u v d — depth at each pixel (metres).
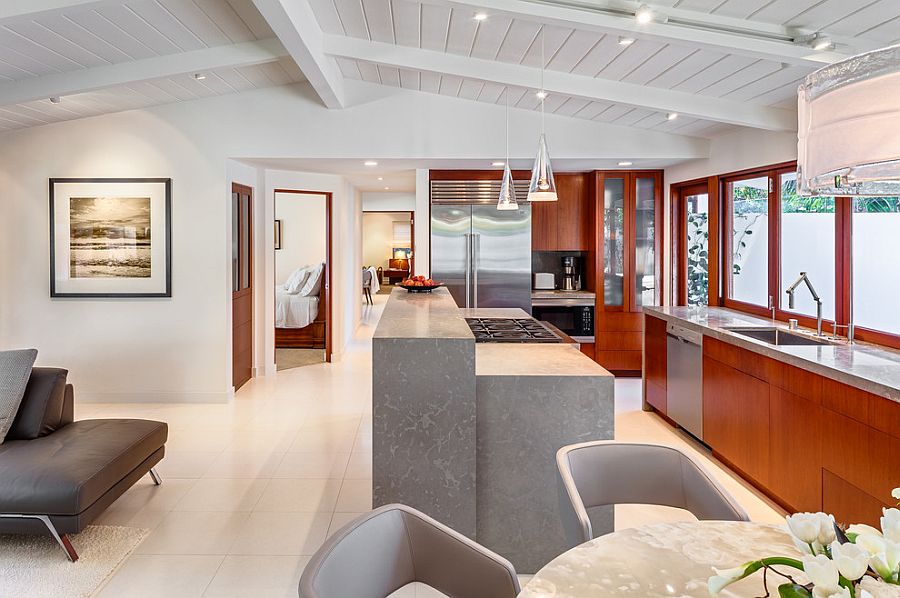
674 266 6.22
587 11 2.91
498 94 5.05
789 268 4.30
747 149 4.71
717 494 1.81
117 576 2.61
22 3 2.85
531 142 5.46
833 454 2.75
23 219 5.43
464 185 6.24
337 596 1.36
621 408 5.35
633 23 2.91
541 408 2.73
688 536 1.49
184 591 2.50
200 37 3.90
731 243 5.16
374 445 2.65
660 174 6.35
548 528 2.76
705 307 5.18
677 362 4.58
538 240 6.67
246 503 3.39
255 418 5.06
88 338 5.48
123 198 5.40
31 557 2.74
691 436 4.57
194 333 5.50
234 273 5.88
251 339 6.57
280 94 5.40
